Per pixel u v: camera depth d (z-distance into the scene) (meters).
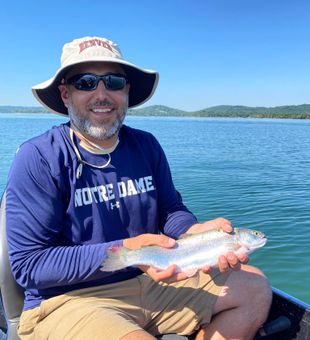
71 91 0.69
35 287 0.63
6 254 0.68
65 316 0.61
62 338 0.59
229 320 0.67
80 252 0.61
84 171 0.67
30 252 0.62
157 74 0.79
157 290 0.69
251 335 0.68
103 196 0.67
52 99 0.79
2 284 0.68
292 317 0.73
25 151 0.65
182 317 0.68
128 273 0.69
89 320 0.59
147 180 0.73
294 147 8.67
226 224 0.67
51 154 0.64
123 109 0.70
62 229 0.65
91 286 0.66
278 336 0.76
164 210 0.80
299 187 3.47
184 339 0.68
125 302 0.66
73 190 0.65
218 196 3.05
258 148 8.23
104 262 0.61
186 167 4.90
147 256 0.62
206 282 0.69
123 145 0.73
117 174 0.69
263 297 0.69
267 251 1.81
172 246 0.63
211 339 0.67
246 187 3.45
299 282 1.52
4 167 4.60
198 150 7.45
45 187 0.63
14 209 0.63
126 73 0.77
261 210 2.57
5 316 0.71
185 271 0.63
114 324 0.57
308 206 2.67
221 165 5.14
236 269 0.65
